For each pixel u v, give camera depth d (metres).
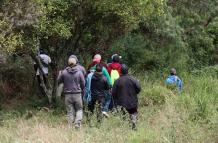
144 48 35.25
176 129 15.38
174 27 35.84
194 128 15.98
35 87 27.50
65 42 25.97
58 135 16.14
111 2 24.36
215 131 15.27
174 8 39.16
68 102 20.27
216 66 37.44
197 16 39.88
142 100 25.39
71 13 24.80
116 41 30.98
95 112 19.03
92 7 24.69
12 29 21.73
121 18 25.69
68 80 20.19
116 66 22.62
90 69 21.17
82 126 19.05
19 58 27.55
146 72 34.38
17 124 19.86
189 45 40.09
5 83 26.75
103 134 15.62
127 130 16.52
